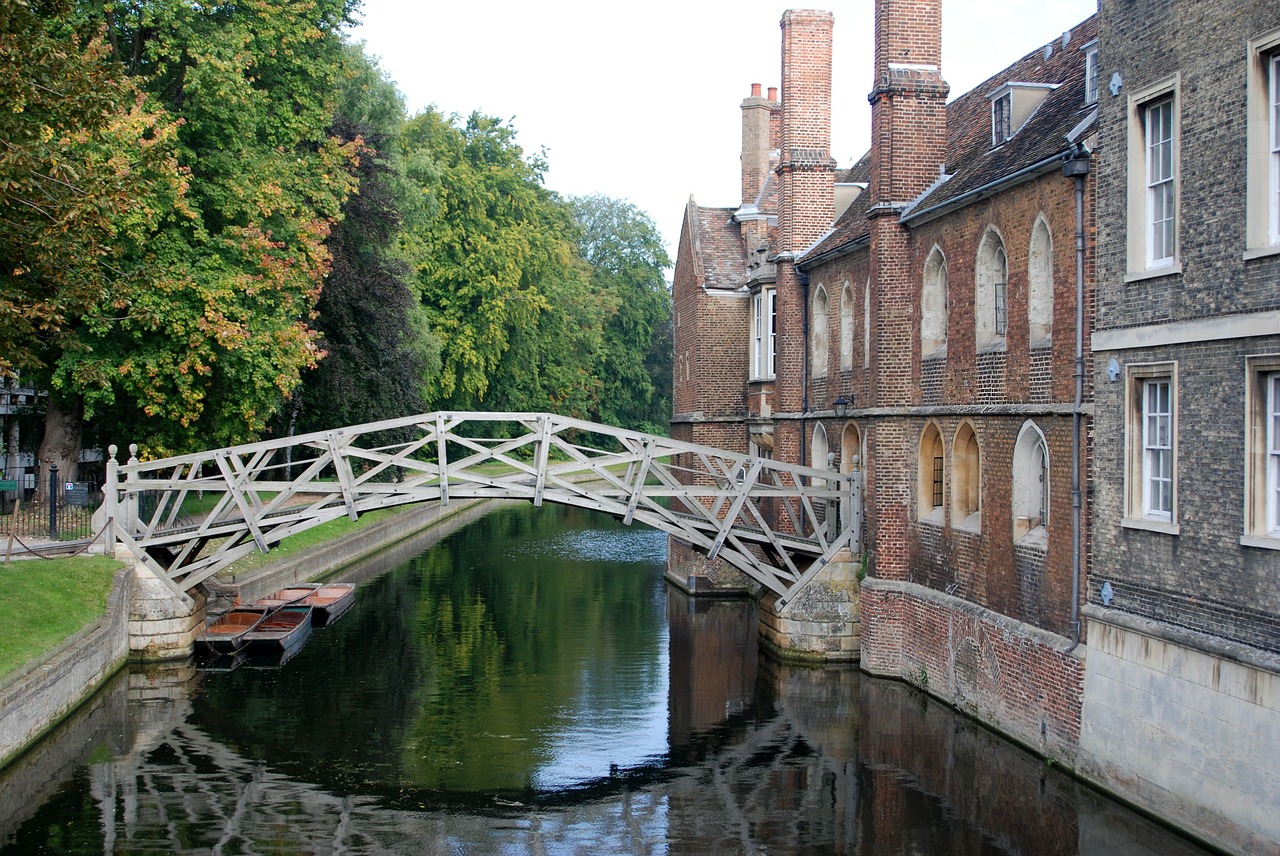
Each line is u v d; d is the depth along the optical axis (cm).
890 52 2194
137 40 2700
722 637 2639
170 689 2119
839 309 2562
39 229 1517
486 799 1553
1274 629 1182
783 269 2880
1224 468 1262
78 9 2445
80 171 1555
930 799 1516
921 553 2130
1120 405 1459
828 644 2345
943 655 1988
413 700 2064
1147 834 1341
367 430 2345
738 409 3341
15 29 1414
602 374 8475
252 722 1911
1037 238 1730
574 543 4653
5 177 1388
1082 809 1432
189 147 2680
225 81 2495
